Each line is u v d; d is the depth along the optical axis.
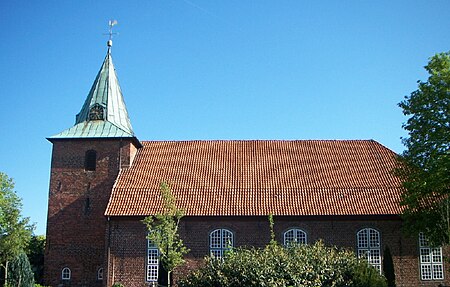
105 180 46.22
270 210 42.03
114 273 41.78
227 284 31.59
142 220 39.56
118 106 50.72
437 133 36.09
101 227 45.12
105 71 51.22
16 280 38.75
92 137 46.78
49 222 45.44
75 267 44.44
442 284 41.34
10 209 42.09
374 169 45.94
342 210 41.78
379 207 41.84
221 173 46.12
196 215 41.91
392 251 41.81
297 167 46.81
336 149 49.66
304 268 32.00
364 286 31.34
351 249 41.75
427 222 36.72
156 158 48.62
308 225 42.25
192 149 50.22
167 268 36.47
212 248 42.06
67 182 46.28
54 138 47.03
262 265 31.53
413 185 36.53
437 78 36.28
